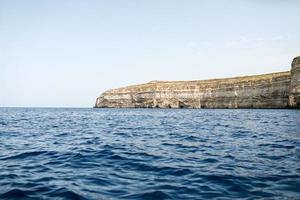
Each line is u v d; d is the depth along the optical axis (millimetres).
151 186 8484
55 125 33469
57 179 9273
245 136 21484
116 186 8484
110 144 17328
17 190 8055
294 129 26031
